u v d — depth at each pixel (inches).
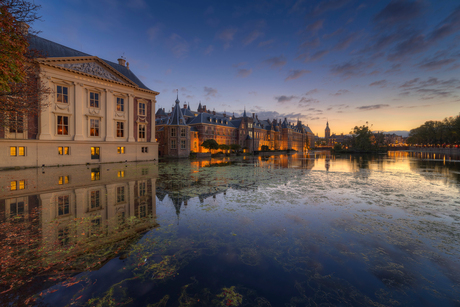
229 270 165.9
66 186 465.4
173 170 811.4
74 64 951.6
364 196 408.5
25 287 141.7
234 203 357.1
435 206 341.4
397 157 1884.8
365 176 677.3
